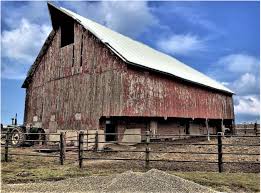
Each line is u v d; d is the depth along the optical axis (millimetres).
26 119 24766
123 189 7375
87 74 20047
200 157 13086
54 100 22109
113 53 18750
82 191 7340
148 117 20281
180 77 22500
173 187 7453
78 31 21297
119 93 18047
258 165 11172
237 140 20875
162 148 16406
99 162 12227
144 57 22078
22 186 7863
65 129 20656
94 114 19047
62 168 10758
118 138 18719
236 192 7492
